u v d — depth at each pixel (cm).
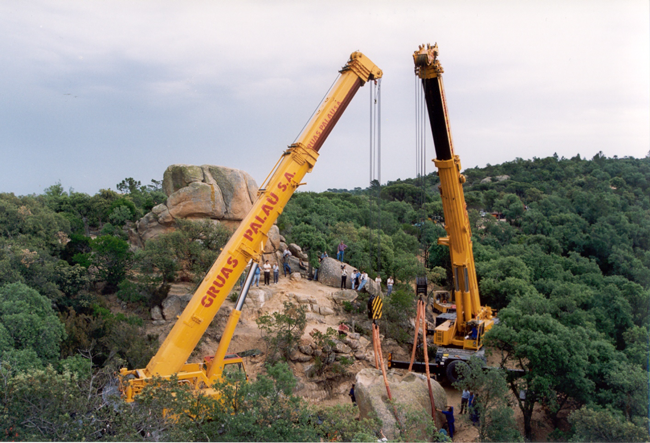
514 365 2747
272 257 4050
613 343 3356
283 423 1559
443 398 2409
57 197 6059
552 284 4559
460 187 2697
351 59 2345
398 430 1984
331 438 1728
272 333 2905
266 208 2152
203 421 1656
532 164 16112
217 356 2077
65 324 2483
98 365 2464
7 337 2052
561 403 2323
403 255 5081
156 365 1916
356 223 6744
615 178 11288
